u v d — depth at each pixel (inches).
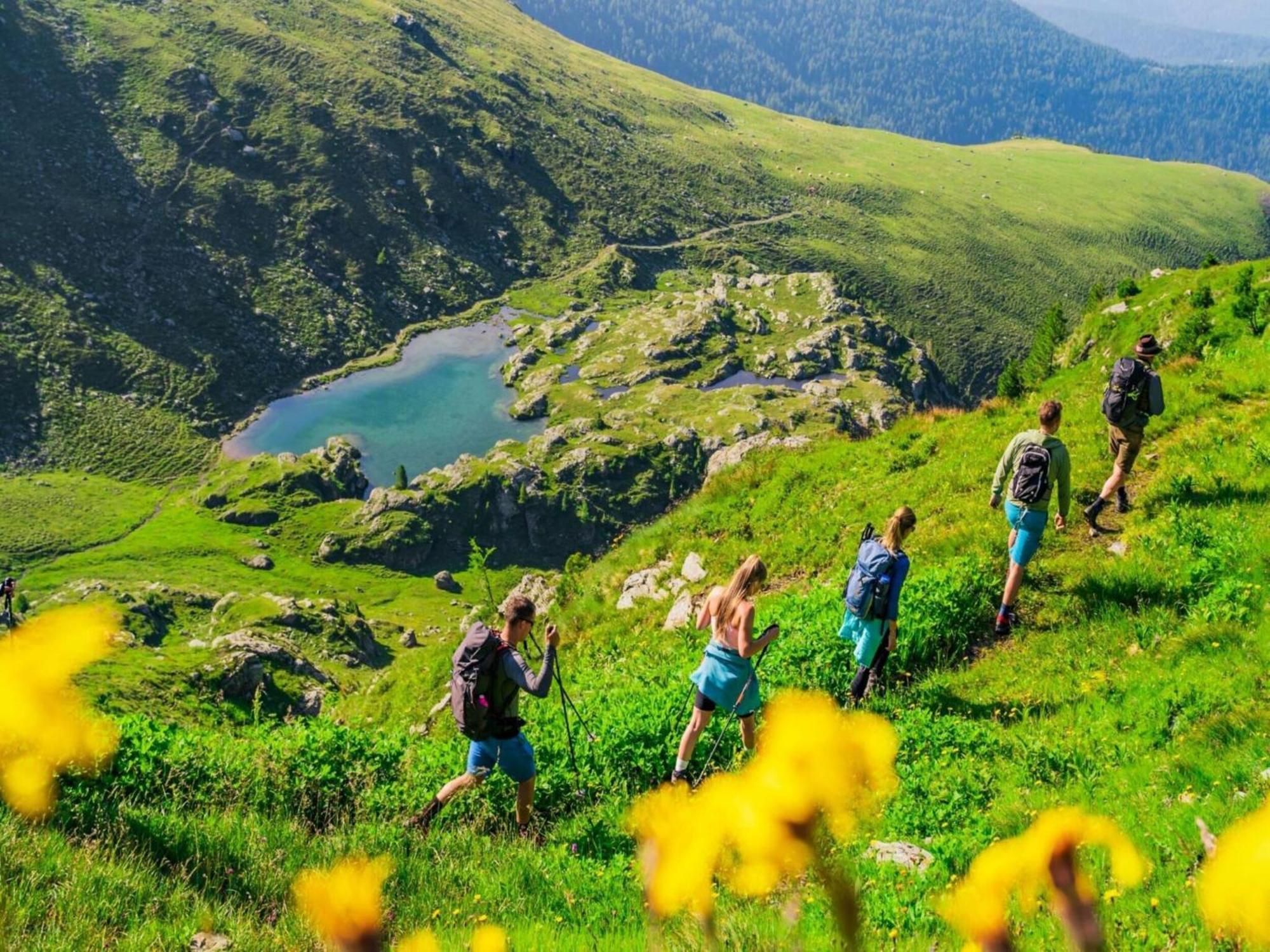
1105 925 185.2
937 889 248.4
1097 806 296.7
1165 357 1100.5
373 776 404.5
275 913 269.0
